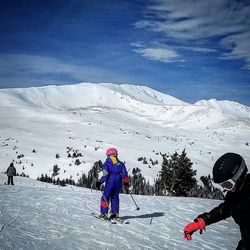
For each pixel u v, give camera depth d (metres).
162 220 10.70
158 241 7.96
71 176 192.50
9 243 6.06
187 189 49.44
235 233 10.09
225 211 3.49
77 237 7.23
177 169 48.75
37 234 6.97
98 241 7.17
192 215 12.29
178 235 8.86
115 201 9.49
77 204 11.93
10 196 12.61
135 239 7.80
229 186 3.20
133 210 12.30
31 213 9.20
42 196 13.41
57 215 9.36
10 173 27.88
